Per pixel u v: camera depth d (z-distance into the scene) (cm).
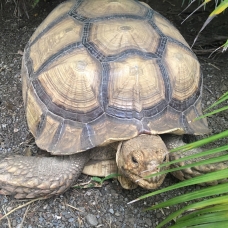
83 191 50
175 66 47
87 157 49
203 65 73
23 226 46
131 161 42
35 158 47
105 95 44
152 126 44
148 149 41
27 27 78
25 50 58
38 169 46
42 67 49
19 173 45
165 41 49
